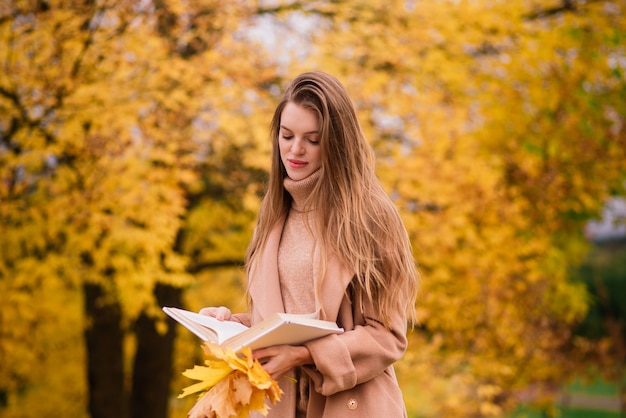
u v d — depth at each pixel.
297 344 2.03
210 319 2.16
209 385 1.90
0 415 8.55
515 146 6.83
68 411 8.74
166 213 5.52
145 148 5.51
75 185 5.56
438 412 7.00
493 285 6.60
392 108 5.95
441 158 6.12
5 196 5.61
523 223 6.75
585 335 17.28
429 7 6.17
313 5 6.13
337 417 2.08
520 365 7.28
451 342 6.71
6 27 5.50
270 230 2.31
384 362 2.09
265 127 5.66
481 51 6.71
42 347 7.81
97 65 5.51
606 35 6.70
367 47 6.03
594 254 12.09
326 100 2.18
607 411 15.41
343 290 2.11
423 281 6.36
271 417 2.17
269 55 6.08
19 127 5.49
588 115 7.00
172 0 5.48
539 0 7.03
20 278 5.83
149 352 7.68
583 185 7.47
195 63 5.64
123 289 5.90
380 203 2.21
